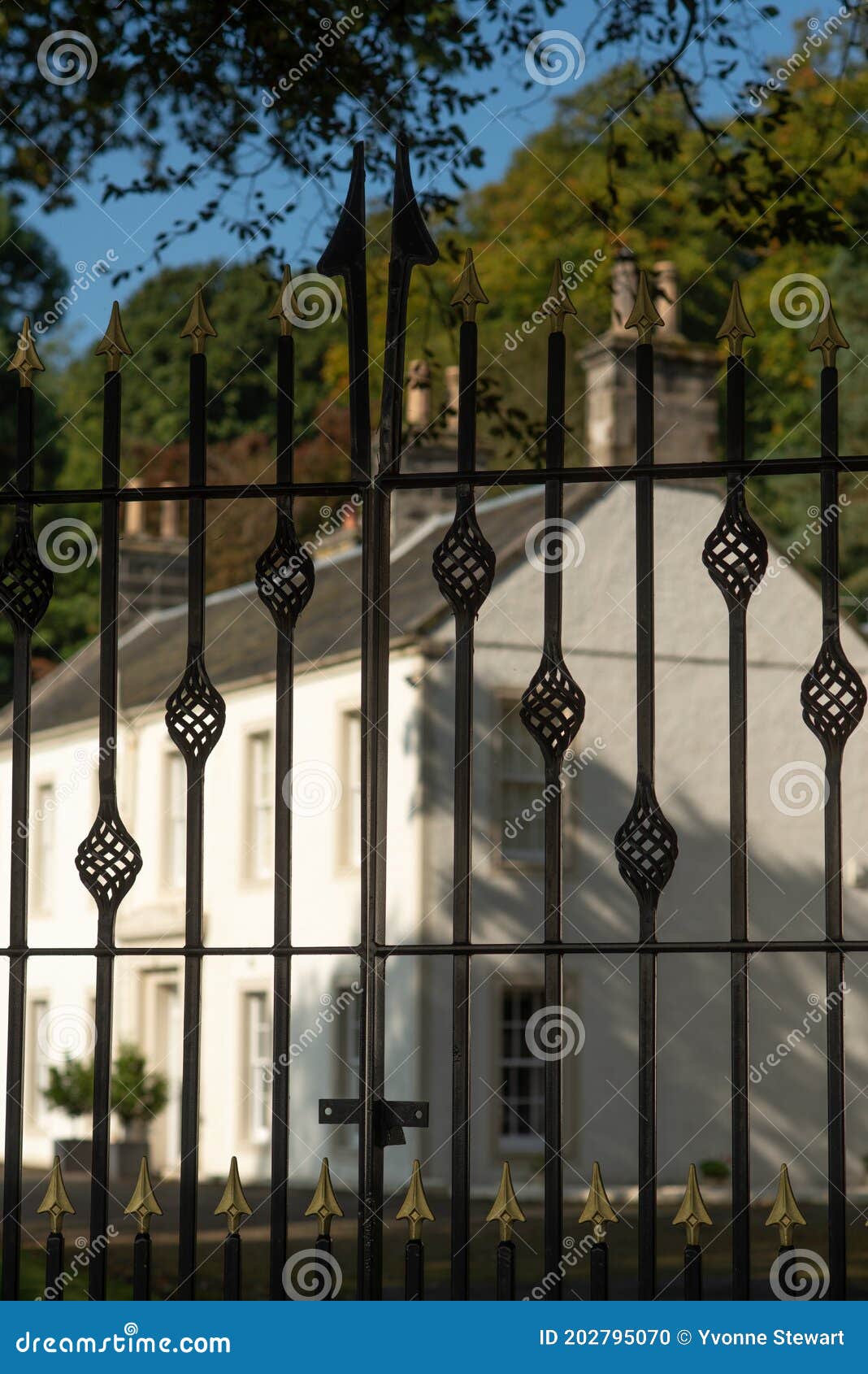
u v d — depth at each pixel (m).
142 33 9.93
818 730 3.83
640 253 24.16
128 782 25.59
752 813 21.98
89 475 35.00
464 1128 3.90
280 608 4.14
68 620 33.25
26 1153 25.66
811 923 22.03
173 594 31.95
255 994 22.89
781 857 22.03
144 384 34.09
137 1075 22.45
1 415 36.28
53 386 36.66
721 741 22.02
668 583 22.08
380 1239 3.96
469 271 4.12
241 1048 22.86
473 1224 17.33
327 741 22.17
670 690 21.83
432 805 20.45
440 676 20.78
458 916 3.98
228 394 32.81
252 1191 21.00
